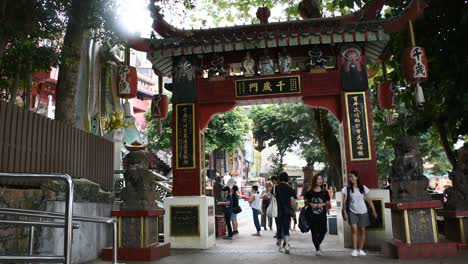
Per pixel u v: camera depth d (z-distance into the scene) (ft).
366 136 37.06
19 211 14.66
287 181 35.76
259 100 39.60
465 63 35.47
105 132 49.88
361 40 36.42
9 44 30.48
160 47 37.96
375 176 36.45
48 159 27.45
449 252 28.17
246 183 136.77
